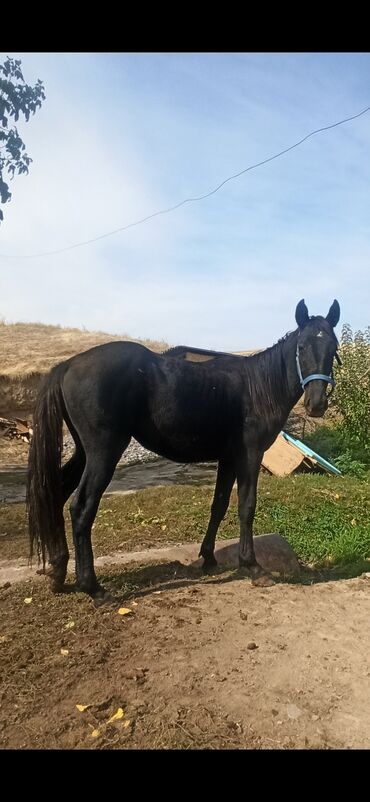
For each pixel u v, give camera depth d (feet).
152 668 11.43
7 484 38.70
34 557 20.15
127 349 15.15
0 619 13.91
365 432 42.75
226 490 17.48
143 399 15.12
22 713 10.07
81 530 14.76
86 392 14.47
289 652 12.14
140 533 22.81
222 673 11.27
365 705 10.33
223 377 16.11
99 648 12.22
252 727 9.64
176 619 13.61
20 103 32.68
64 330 93.35
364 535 22.62
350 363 43.65
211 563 17.80
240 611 14.08
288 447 38.27
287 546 19.42
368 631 13.26
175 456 16.33
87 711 10.05
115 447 14.79
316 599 15.11
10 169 33.91
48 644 12.51
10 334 89.15
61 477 15.92
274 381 16.38
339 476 35.78
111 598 14.75
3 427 61.05
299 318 16.42
